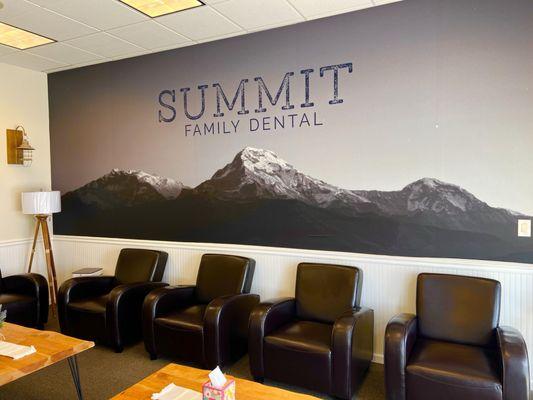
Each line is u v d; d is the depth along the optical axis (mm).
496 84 2875
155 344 3348
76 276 4359
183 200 4191
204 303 3674
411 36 3117
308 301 3217
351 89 3354
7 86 4562
